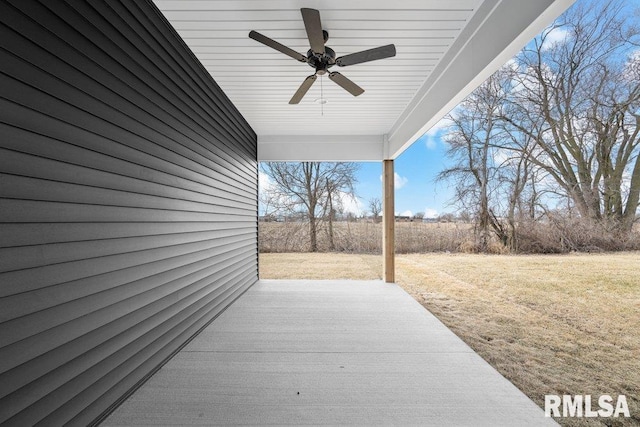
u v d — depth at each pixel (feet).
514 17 5.65
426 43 8.52
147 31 6.65
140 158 6.35
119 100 5.67
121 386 5.80
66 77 4.45
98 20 5.14
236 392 6.38
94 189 5.01
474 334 10.26
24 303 3.74
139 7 6.36
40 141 4.00
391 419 5.57
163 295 7.34
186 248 8.62
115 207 5.55
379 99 12.83
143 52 6.48
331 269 25.23
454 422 5.49
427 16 7.34
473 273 14.79
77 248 4.64
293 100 9.67
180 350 8.33
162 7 6.99
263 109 14.05
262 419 5.53
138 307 6.30
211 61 9.57
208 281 10.36
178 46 8.13
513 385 6.79
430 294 15.21
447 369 7.49
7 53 3.54
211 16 7.31
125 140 5.85
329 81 11.05
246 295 14.53
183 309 8.48
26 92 3.79
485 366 7.65
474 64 7.25
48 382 4.08
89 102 4.91
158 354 7.19
